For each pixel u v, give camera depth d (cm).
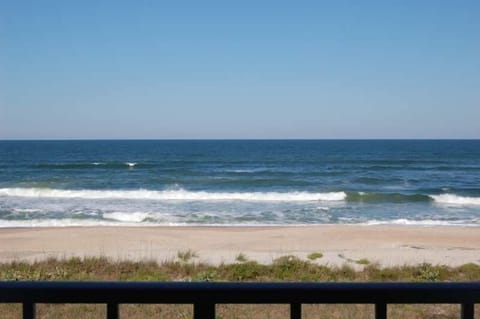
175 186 3834
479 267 1274
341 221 2441
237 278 1142
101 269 1224
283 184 4006
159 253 1547
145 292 149
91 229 2052
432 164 6338
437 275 1155
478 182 4316
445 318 624
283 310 579
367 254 1554
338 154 8900
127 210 2683
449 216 2603
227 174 4772
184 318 600
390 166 5981
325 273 1195
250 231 2044
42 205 2864
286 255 1495
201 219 2442
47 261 1323
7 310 651
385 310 150
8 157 8106
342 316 561
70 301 149
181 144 15100
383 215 2625
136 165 5797
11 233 1966
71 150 10719
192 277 1128
